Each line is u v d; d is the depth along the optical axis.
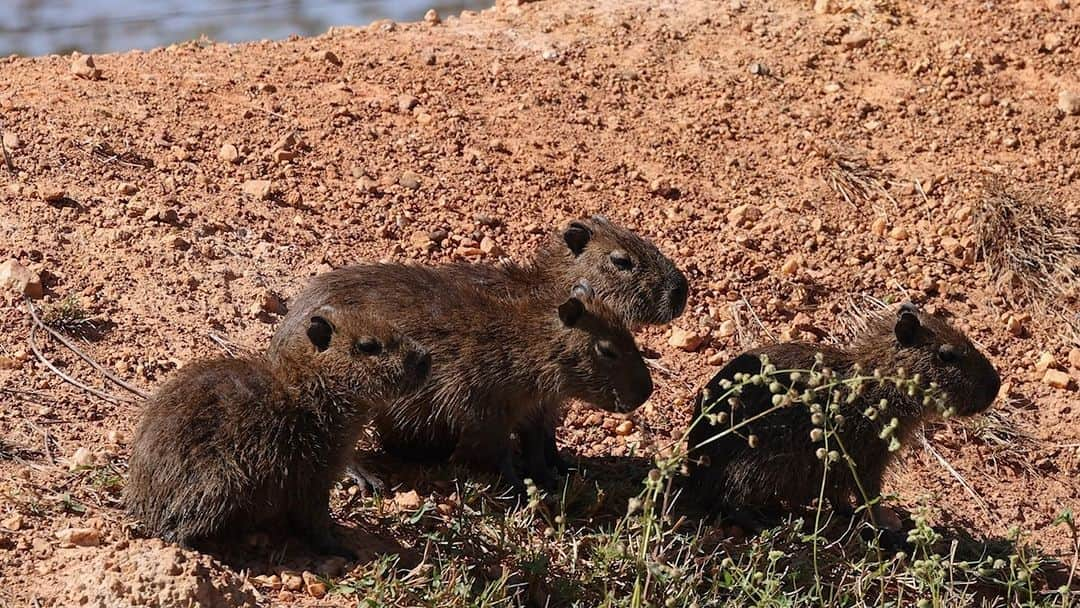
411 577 15.30
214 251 22.27
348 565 15.50
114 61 28.52
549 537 16.61
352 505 16.98
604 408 18.33
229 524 15.36
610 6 32.12
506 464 18.17
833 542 17.73
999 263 24.88
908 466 20.91
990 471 21.08
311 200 24.31
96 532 15.18
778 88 28.95
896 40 30.50
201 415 15.09
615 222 24.91
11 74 27.42
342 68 28.75
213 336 20.33
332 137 26.09
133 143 24.92
